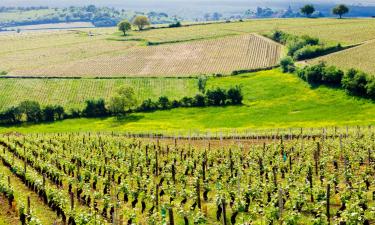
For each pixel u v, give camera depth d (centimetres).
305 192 3553
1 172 4672
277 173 4500
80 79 13550
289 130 7575
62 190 4019
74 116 11050
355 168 4525
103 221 3306
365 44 13700
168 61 15312
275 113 9794
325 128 7762
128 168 4781
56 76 13862
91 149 6166
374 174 4312
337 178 3988
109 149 5909
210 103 11062
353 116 9025
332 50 13550
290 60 12838
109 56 16525
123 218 3516
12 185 4453
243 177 4338
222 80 12731
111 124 10050
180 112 10700
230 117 9806
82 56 16812
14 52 18450
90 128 9725
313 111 9644
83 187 4062
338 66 11744
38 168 5056
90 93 12519
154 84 12875
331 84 10988
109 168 4744
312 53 13462
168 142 6750
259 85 11925
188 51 16412
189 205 3594
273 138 6738
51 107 10956
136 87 12712
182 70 14100
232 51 15838
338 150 5091
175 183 4469
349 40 14550
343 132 6831
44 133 8719
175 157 5269
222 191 3622
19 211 3459
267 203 3484
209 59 15125
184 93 12044
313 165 4697
